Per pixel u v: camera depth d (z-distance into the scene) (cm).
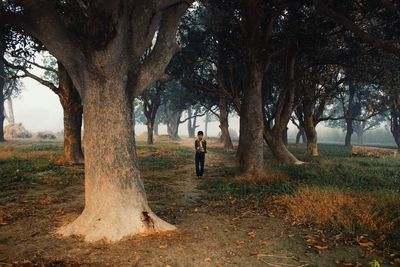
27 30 594
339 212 654
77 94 1717
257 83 1223
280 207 782
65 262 458
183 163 1925
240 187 1051
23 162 1662
